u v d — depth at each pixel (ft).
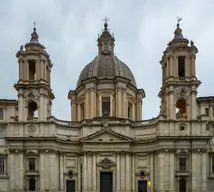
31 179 257.96
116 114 288.71
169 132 260.83
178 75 275.39
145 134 274.77
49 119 265.54
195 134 259.80
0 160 266.57
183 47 271.08
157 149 261.65
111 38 321.52
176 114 272.92
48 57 281.33
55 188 258.98
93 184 264.72
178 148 258.78
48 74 286.46
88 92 291.58
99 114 291.79
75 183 270.05
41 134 262.26
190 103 266.16
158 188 257.14
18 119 265.54
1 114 281.95
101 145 269.23
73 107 310.45
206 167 260.01
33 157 259.60
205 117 262.47
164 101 278.67
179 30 283.38
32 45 274.36
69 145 272.51
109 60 306.55
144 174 269.23
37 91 269.03
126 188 264.72
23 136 260.83
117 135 268.62
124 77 292.81
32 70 285.84
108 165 267.59
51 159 259.80
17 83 268.21
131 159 271.28
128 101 301.84
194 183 254.68
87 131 274.36
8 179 261.24
